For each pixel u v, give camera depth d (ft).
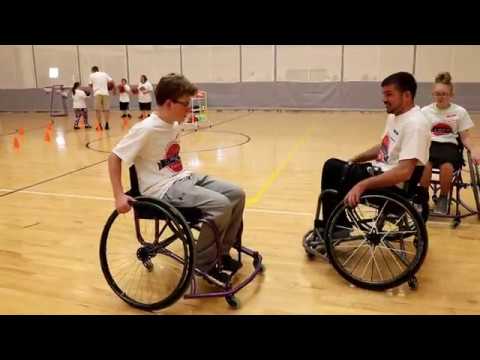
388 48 36.78
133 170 7.56
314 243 9.00
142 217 7.27
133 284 8.13
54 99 43.24
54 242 10.11
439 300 7.45
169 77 7.08
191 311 7.25
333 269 8.61
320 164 17.95
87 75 43.09
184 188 7.32
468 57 35.01
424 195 8.39
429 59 36.01
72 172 17.12
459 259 8.96
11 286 8.12
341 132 26.55
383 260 8.86
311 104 39.60
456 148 11.14
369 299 7.50
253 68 40.29
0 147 23.20
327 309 7.22
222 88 41.27
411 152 7.49
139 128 7.06
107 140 25.20
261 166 17.75
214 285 7.89
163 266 8.85
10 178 16.22
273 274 8.43
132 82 42.98
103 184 15.21
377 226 8.02
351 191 7.53
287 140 23.98
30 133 28.53
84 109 30.40
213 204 7.14
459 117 11.02
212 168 17.52
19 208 12.56
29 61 43.21
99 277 8.43
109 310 7.31
